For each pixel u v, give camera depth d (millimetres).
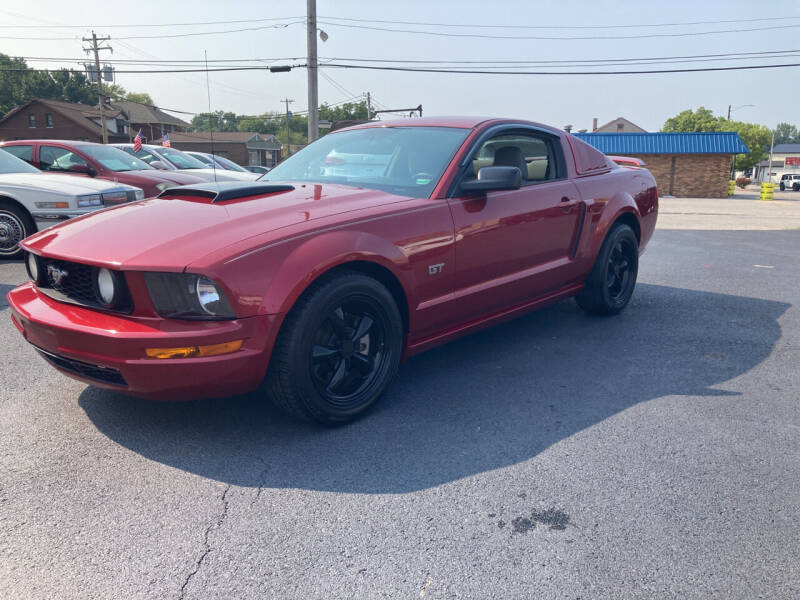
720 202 31719
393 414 3180
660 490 2475
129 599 1867
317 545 2127
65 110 60438
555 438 2922
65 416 3102
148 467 2631
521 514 2312
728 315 5219
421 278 3191
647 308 5434
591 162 4648
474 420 3111
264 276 2605
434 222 3244
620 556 2072
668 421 3113
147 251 2590
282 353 2709
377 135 3971
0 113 87812
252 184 3416
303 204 3068
